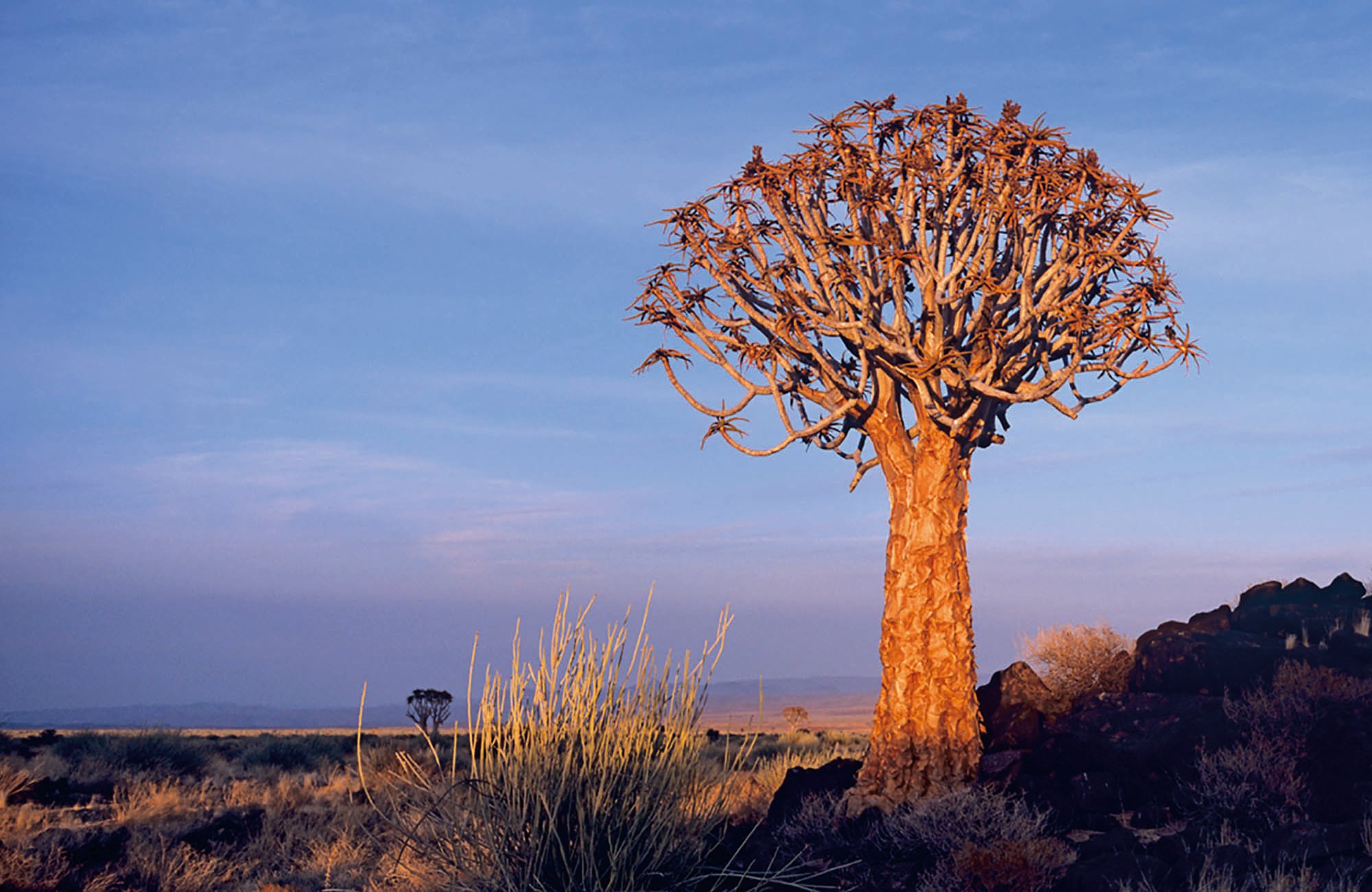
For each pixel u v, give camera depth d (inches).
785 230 436.5
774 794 442.0
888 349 405.1
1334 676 360.8
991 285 396.5
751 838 360.5
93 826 518.3
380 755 749.3
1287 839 278.1
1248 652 406.3
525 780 243.3
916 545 417.4
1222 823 315.6
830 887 291.0
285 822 509.7
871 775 400.8
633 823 245.3
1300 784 318.0
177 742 884.6
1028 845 286.8
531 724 251.3
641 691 264.8
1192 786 339.0
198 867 421.7
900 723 399.9
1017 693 451.5
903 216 426.9
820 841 359.9
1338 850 269.0
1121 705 418.0
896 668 408.2
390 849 264.7
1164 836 318.0
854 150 426.6
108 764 805.9
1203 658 414.0
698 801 270.1
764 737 1078.4
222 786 752.3
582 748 252.7
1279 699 354.6
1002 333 404.8
